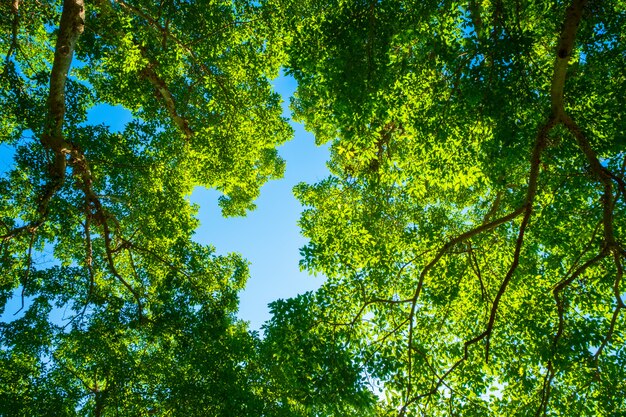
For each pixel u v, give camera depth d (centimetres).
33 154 982
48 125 898
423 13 735
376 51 750
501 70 724
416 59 821
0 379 916
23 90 979
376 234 1365
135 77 1284
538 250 970
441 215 1308
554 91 628
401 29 750
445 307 1012
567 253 890
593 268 853
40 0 1146
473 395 846
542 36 907
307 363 778
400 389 829
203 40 1307
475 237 1023
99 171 1155
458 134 838
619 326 837
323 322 850
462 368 893
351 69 749
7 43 1212
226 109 1376
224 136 1396
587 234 865
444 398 844
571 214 870
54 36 1241
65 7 890
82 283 1113
